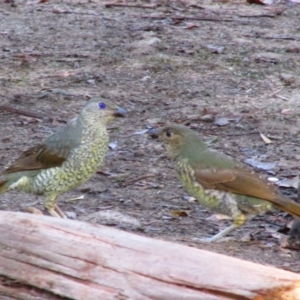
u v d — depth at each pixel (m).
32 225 8.16
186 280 7.55
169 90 18.39
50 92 17.95
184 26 23.67
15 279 8.03
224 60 20.47
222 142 15.57
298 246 10.89
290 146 15.42
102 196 12.88
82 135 11.23
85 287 7.80
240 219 10.95
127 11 25.48
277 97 18.08
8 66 19.78
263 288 7.35
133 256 7.79
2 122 16.28
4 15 24.55
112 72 19.47
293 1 27.02
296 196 13.13
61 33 22.77
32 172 11.38
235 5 26.55
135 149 14.98
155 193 13.05
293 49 21.50
